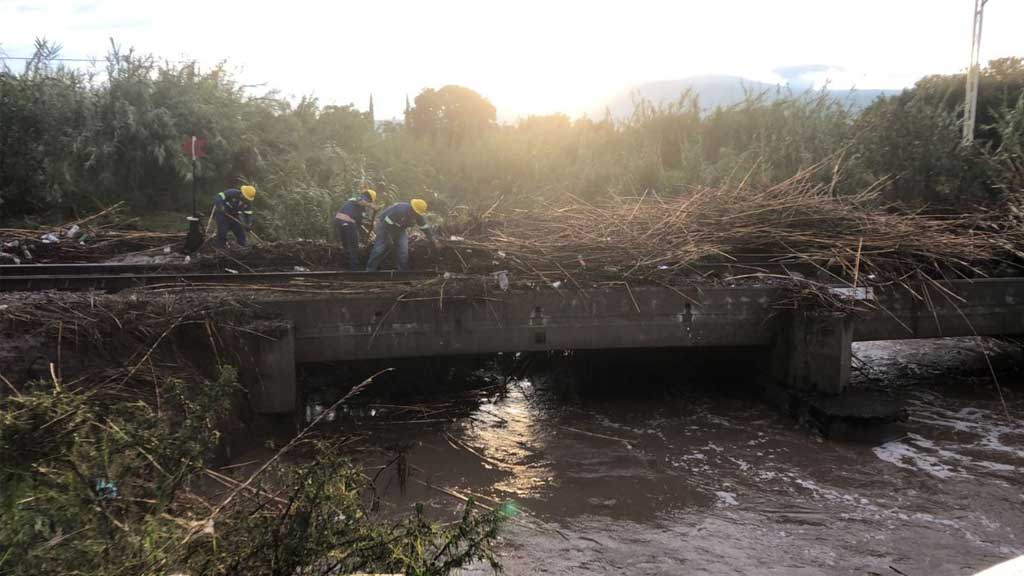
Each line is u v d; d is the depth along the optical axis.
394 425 7.71
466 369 9.30
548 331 7.91
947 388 9.09
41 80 14.45
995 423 7.72
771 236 9.16
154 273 8.34
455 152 24.33
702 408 8.41
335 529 2.66
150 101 15.16
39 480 2.43
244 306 7.05
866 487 5.98
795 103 18.14
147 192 15.10
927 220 10.10
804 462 6.60
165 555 2.37
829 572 4.49
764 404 8.55
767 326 8.27
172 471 2.78
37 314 5.79
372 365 8.80
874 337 8.27
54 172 13.62
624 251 8.77
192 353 6.38
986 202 10.98
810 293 7.96
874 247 8.80
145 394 5.46
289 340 6.90
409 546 2.76
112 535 2.40
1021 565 4.59
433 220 14.91
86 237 10.71
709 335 8.19
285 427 7.03
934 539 4.99
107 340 5.85
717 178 15.41
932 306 8.28
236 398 6.49
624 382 9.47
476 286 7.74
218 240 10.03
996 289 8.39
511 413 8.21
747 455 6.80
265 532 2.59
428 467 6.46
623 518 5.37
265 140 17.92
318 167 17.67
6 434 2.46
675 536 5.04
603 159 18.77
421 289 7.64
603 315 7.98
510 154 22.89
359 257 9.52
